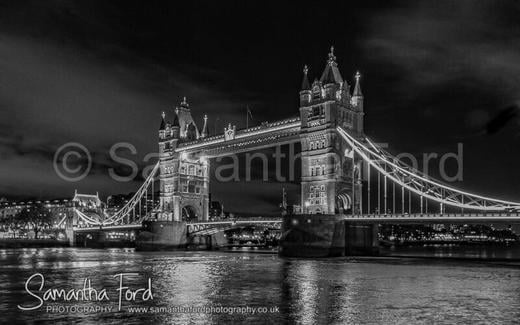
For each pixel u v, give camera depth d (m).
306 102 129.38
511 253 173.38
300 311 48.56
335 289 61.53
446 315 46.59
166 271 84.00
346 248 118.38
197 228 168.88
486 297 55.59
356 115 131.38
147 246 162.50
